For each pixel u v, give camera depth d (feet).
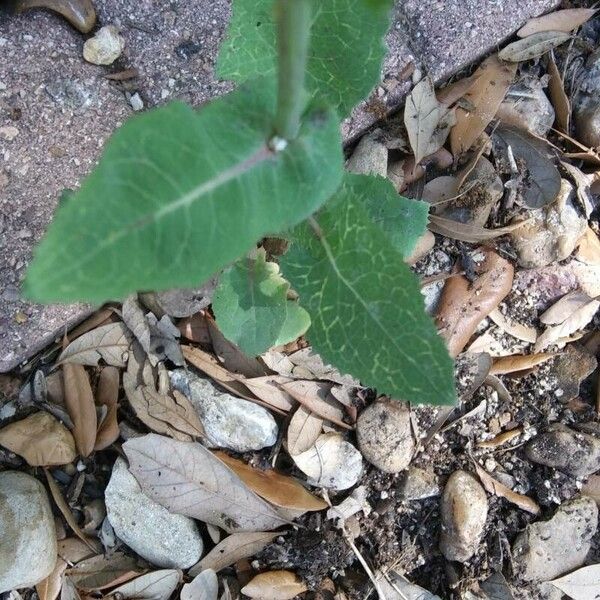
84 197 0.39
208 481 0.88
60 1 0.90
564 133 1.00
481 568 0.94
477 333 0.97
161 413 0.89
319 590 0.93
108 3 0.92
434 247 0.97
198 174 0.46
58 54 0.91
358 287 0.63
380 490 0.94
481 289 0.95
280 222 0.53
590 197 0.98
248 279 0.84
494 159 0.97
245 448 0.90
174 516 0.89
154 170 0.43
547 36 0.99
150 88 0.93
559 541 0.94
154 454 0.87
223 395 0.90
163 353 0.91
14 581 0.83
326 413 0.91
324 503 0.92
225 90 0.94
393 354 0.62
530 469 0.97
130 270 0.41
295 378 0.91
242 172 0.50
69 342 0.91
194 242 0.45
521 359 0.97
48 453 0.87
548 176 0.96
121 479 0.88
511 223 0.96
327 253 0.65
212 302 0.86
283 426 0.92
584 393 0.99
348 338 0.64
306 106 0.55
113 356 0.91
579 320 0.97
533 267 0.97
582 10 1.00
